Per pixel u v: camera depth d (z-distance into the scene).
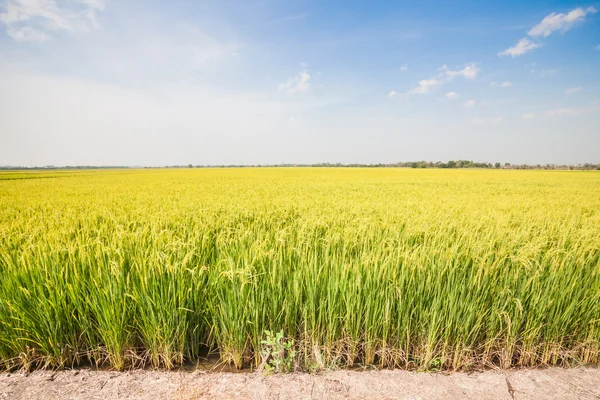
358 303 2.80
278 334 2.62
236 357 2.79
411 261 3.18
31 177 36.50
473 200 11.02
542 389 2.51
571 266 3.31
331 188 17.12
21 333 2.67
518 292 3.07
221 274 2.91
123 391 2.39
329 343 2.82
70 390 2.40
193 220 5.87
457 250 3.65
